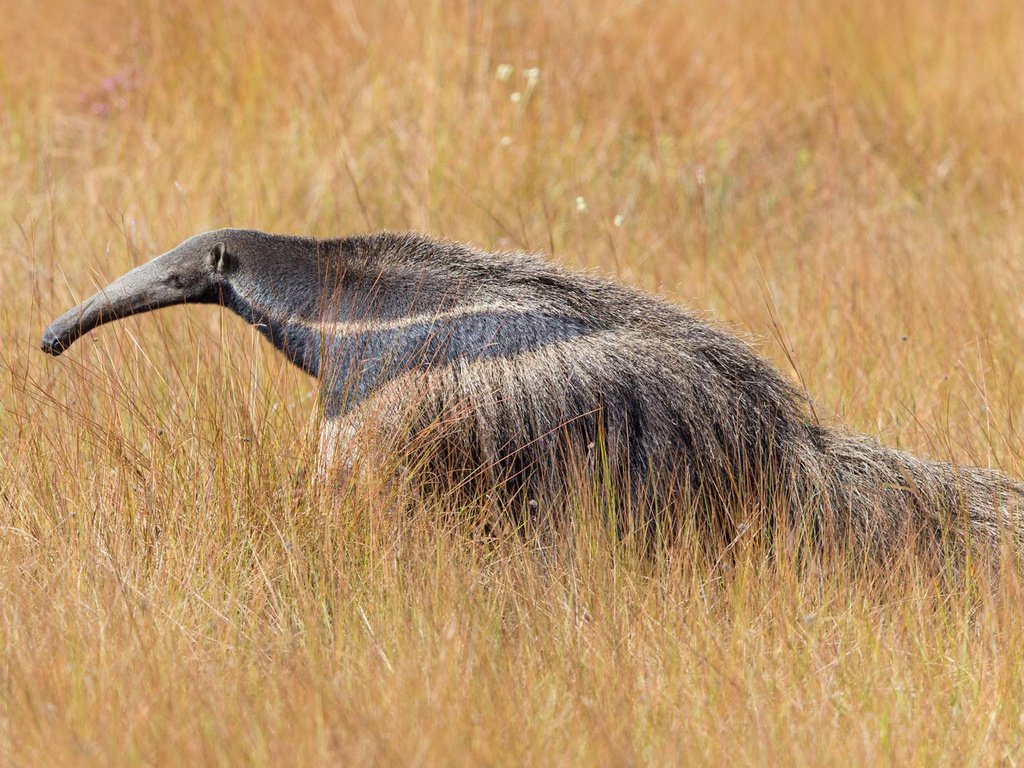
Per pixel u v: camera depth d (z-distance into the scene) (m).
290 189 32.59
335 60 37.25
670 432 18.34
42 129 36.28
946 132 38.38
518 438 18.44
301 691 14.55
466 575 17.41
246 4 38.69
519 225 31.39
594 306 19.09
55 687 14.55
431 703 14.30
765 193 35.81
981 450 21.78
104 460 19.36
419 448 18.67
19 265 28.17
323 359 19.55
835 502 18.86
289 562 17.52
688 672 15.73
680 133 37.16
